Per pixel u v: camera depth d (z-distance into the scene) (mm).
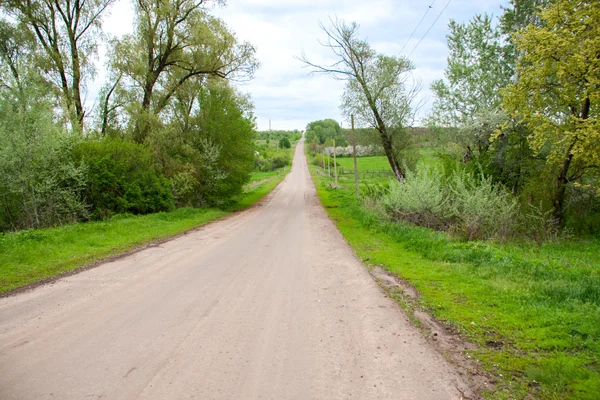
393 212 15430
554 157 12883
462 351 4312
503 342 4508
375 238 12469
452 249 9266
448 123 20281
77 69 22938
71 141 17531
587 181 14359
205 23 25453
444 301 5945
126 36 24500
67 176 16250
